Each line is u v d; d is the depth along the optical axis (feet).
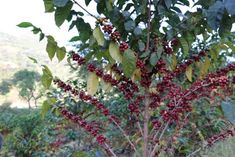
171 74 3.92
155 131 4.35
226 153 9.62
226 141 10.35
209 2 3.81
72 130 10.89
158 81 4.00
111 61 3.87
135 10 4.11
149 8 3.94
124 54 3.47
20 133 15.11
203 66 4.12
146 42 4.04
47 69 3.87
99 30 3.51
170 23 3.95
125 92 3.93
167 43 3.91
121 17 3.75
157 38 3.89
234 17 3.23
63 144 12.32
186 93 3.73
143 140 3.99
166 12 3.91
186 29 3.97
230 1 2.82
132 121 4.91
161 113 3.88
